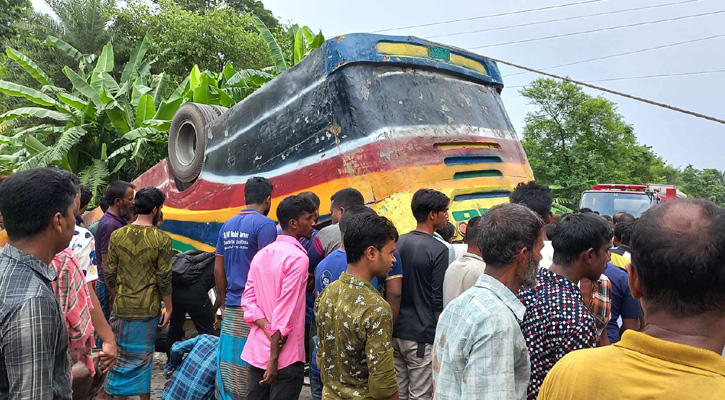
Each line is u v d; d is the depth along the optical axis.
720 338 1.26
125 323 4.45
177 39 23.97
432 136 4.48
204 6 35.53
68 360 2.18
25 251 2.03
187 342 4.45
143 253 4.50
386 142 4.25
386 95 4.42
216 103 11.40
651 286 1.31
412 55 4.66
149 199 4.64
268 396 3.69
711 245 1.22
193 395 4.13
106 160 12.97
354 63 4.36
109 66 16.06
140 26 26.56
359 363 2.68
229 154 5.57
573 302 2.31
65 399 2.10
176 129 6.53
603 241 2.52
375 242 2.74
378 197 4.15
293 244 3.71
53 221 2.06
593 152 33.50
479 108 5.04
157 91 16.31
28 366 1.86
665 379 1.19
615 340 3.59
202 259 5.34
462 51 5.09
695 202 1.33
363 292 2.70
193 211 6.01
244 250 4.03
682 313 1.26
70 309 2.86
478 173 4.70
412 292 3.59
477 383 1.99
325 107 4.48
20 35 27.00
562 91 33.72
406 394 3.69
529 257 2.20
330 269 3.54
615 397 1.23
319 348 2.86
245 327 3.92
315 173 4.54
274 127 5.01
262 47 24.89
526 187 3.86
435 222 3.71
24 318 1.87
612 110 33.88
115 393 4.41
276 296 3.55
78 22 26.02
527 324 2.34
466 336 2.08
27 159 14.68
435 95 4.71
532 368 2.33
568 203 29.14
